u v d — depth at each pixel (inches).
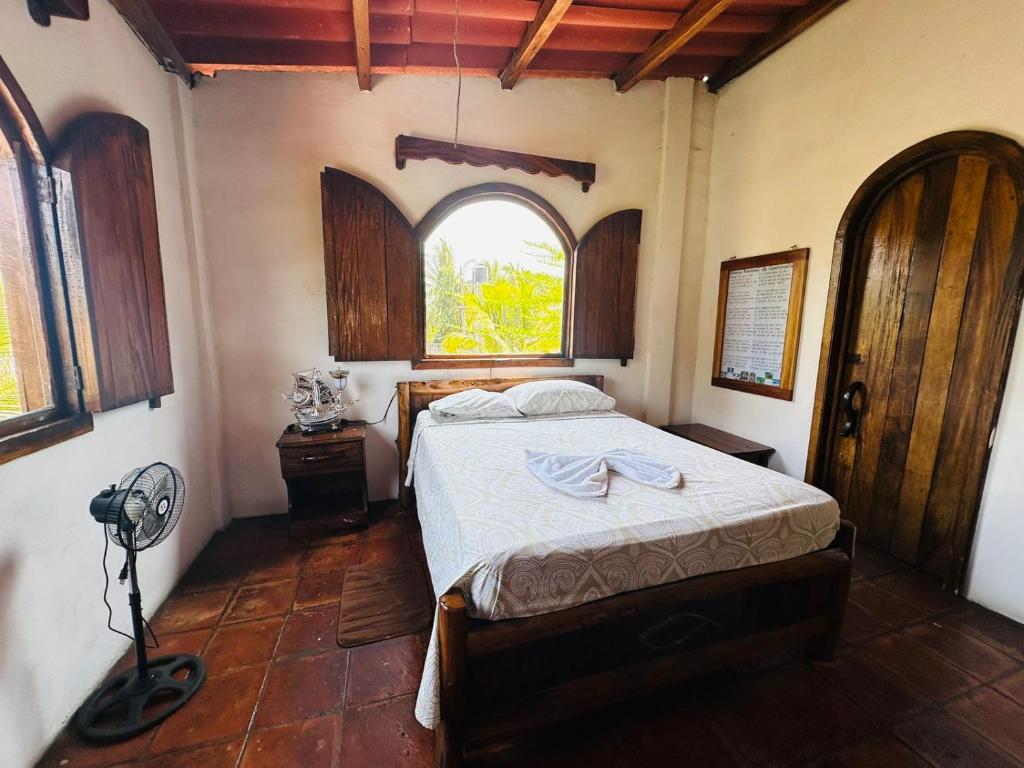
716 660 56.9
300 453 98.7
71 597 55.9
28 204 53.3
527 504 60.2
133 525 54.0
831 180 99.5
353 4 78.6
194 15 83.4
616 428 105.2
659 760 51.3
